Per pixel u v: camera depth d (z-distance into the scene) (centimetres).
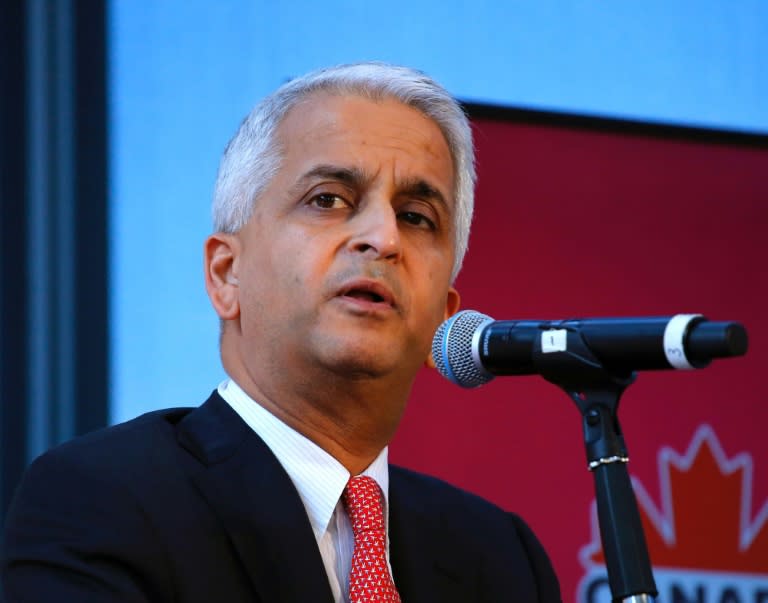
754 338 1045
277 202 564
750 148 1079
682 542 984
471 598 600
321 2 990
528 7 1048
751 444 1018
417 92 592
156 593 502
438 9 1023
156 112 934
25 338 885
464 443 947
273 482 545
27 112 909
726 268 1052
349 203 561
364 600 541
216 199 597
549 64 1045
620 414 990
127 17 937
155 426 569
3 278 888
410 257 565
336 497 560
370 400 559
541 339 491
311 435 570
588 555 960
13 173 900
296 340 546
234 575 519
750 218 1068
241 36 963
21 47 914
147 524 513
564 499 964
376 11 1005
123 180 920
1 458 870
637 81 1069
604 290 1010
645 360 470
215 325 923
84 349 893
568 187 1017
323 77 587
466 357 521
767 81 1109
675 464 995
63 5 924
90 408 888
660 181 1047
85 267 902
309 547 532
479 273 974
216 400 586
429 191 576
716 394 1019
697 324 463
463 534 623
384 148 568
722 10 1108
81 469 527
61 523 510
